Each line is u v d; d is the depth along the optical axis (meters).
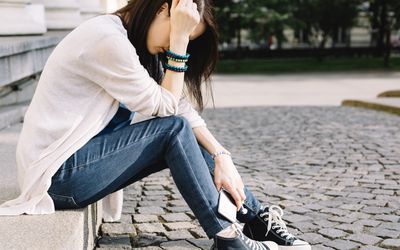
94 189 2.06
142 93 2.01
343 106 9.44
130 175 2.11
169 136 2.07
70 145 2.01
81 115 2.03
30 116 2.06
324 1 27.97
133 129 2.08
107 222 2.92
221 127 6.95
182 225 2.92
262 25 25.53
